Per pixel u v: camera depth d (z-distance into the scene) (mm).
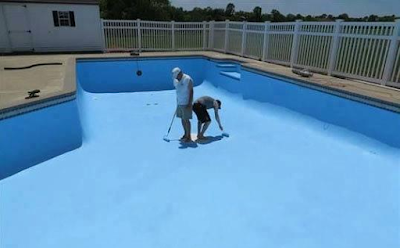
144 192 3875
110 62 10594
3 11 11672
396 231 3121
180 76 4973
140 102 8734
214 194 3834
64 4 12305
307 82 6574
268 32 9609
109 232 3123
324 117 6258
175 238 3037
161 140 5672
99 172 4395
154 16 40062
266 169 4508
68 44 12898
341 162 4715
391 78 6039
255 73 8266
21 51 12367
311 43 7949
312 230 3150
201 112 5359
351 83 6438
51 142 4957
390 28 5898
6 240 3000
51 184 4047
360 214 3406
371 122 5270
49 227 3195
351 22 6695
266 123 6762
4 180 4145
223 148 5293
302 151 5176
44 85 6367
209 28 13953
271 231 3139
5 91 5746
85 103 7684
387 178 4199
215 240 3012
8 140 4305
